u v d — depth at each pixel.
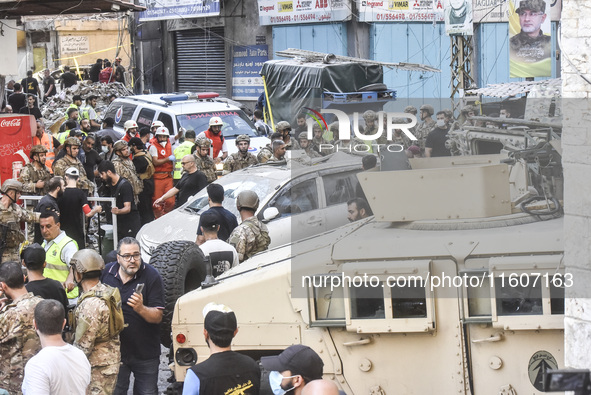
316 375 5.57
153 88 37.41
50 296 8.30
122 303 8.25
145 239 12.63
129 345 8.27
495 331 6.17
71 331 8.03
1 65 18.88
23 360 7.68
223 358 5.96
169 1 34.97
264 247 10.20
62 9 17.20
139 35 37.72
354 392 6.47
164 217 13.30
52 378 6.56
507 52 30.75
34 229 12.97
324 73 23.11
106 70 35.12
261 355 7.06
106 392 7.59
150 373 8.37
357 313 6.31
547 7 25.92
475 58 30.61
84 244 13.53
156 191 16.95
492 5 30.17
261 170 13.35
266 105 25.52
